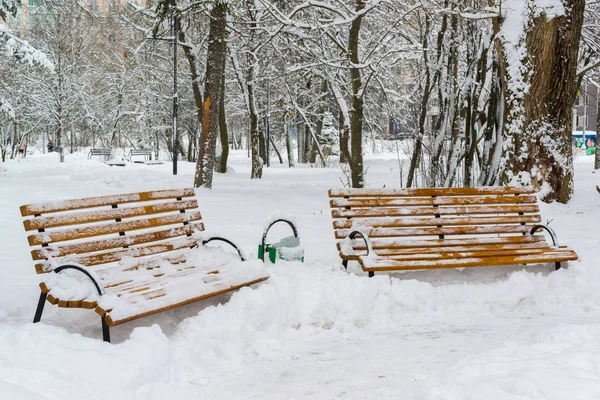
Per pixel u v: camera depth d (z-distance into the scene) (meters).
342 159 30.58
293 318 5.05
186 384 3.88
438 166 12.85
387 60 20.75
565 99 11.70
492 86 12.76
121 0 35.28
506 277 6.26
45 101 38.38
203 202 12.31
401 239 6.59
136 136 49.81
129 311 4.14
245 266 5.38
